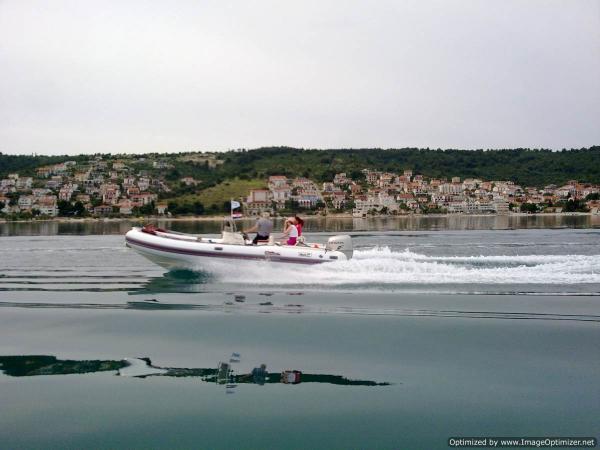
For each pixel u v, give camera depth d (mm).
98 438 4355
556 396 5090
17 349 6578
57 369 5844
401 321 7922
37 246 24875
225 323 7828
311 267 12281
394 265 12852
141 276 13312
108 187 124000
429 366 5922
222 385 5391
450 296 9891
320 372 5754
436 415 4738
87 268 15320
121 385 5391
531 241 26375
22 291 10945
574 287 10781
